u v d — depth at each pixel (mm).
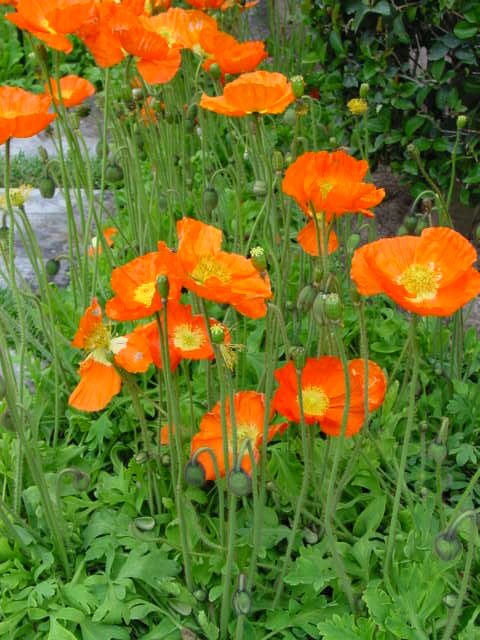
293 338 754
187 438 667
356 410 521
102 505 657
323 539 600
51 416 765
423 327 833
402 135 1032
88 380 570
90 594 583
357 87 1098
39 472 577
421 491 617
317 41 1150
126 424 731
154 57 718
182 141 921
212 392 677
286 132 1231
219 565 584
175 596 588
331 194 533
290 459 674
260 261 477
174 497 654
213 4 928
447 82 993
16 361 768
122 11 705
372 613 539
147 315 498
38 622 590
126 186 901
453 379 770
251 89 635
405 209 1180
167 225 1035
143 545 609
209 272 487
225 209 993
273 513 621
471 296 443
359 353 839
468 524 592
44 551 616
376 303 864
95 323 562
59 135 774
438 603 552
